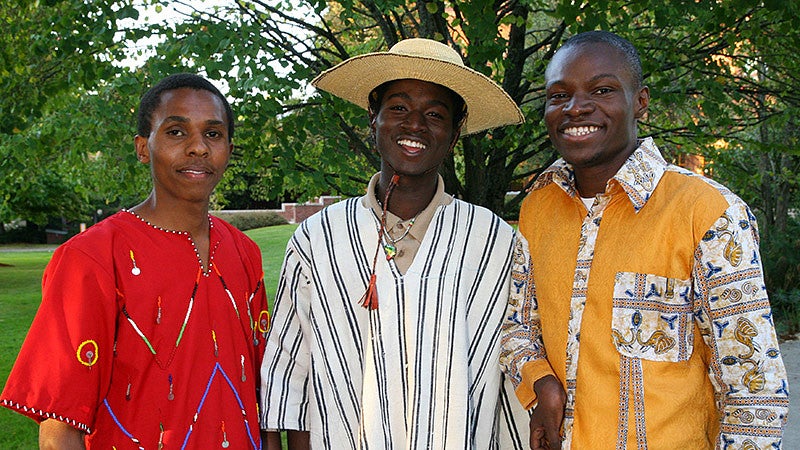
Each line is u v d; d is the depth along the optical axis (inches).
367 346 85.4
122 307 74.0
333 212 92.4
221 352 78.8
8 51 194.7
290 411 87.5
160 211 80.0
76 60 179.8
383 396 84.0
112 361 73.6
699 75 206.5
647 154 75.6
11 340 347.9
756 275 66.7
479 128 103.7
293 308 91.5
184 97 79.3
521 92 216.1
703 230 68.6
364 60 86.0
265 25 195.6
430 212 89.7
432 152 87.8
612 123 74.4
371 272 87.0
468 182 215.3
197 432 75.3
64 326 70.3
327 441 86.2
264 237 906.7
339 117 196.1
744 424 67.2
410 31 237.0
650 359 70.9
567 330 77.4
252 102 173.3
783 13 181.8
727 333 67.6
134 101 187.2
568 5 164.2
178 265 77.9
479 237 90.2
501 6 202.1
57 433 69.7
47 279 72.5
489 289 89.0
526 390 81.8
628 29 198.8
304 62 200.4
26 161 209.5
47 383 69.2
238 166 262.8
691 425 70.7
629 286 72.0
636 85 76.4
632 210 74.6
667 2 189.3
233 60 169.6
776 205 391.2
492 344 88.4
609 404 72.0
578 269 76.8
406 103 87.1
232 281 82.7
